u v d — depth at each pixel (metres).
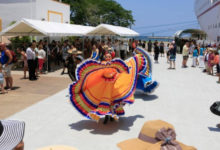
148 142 2.47
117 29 21.02
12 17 19.88
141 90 8.56
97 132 5.67
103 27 19.16
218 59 13.07
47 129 5.78
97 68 5.71
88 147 4.95
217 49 14.62
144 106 7.68
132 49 21.98
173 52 15.88
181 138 5.44
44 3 20.72
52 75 12.87
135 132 5.71
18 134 1.81
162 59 22.53
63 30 15.87
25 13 19.64
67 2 42.72
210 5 31.91
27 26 13.82
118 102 5.53
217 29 28.62
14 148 1.84
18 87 9.97
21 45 15.05
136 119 6.55
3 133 1.77
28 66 11.41
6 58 9.18
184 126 6.12
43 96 8.64
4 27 20.11
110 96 5.48
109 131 5.74
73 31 17.56
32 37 17.97
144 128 2.54
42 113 6.86
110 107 5.50
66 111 7.06
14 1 19.69
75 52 8.24
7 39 17.14
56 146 2.36
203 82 11.64
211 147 5.07
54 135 5.47
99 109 5.38
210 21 32.28
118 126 6.04
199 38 40.47
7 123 1.89
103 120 6.44
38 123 6.12
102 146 5.00
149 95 9.02
